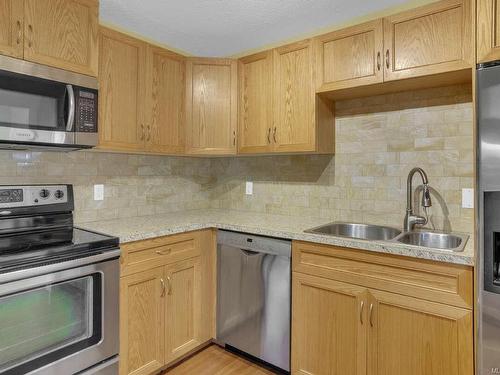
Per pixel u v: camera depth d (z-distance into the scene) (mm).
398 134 2158
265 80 2381
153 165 2660
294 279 1947
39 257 1441
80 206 2201
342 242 1737
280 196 2689
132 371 1873
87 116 1814
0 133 1503
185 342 2195
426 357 1524
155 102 2275
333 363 1810
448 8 1680
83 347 1608
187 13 2176
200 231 2275
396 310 1603
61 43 1721
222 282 2309
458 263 1420
